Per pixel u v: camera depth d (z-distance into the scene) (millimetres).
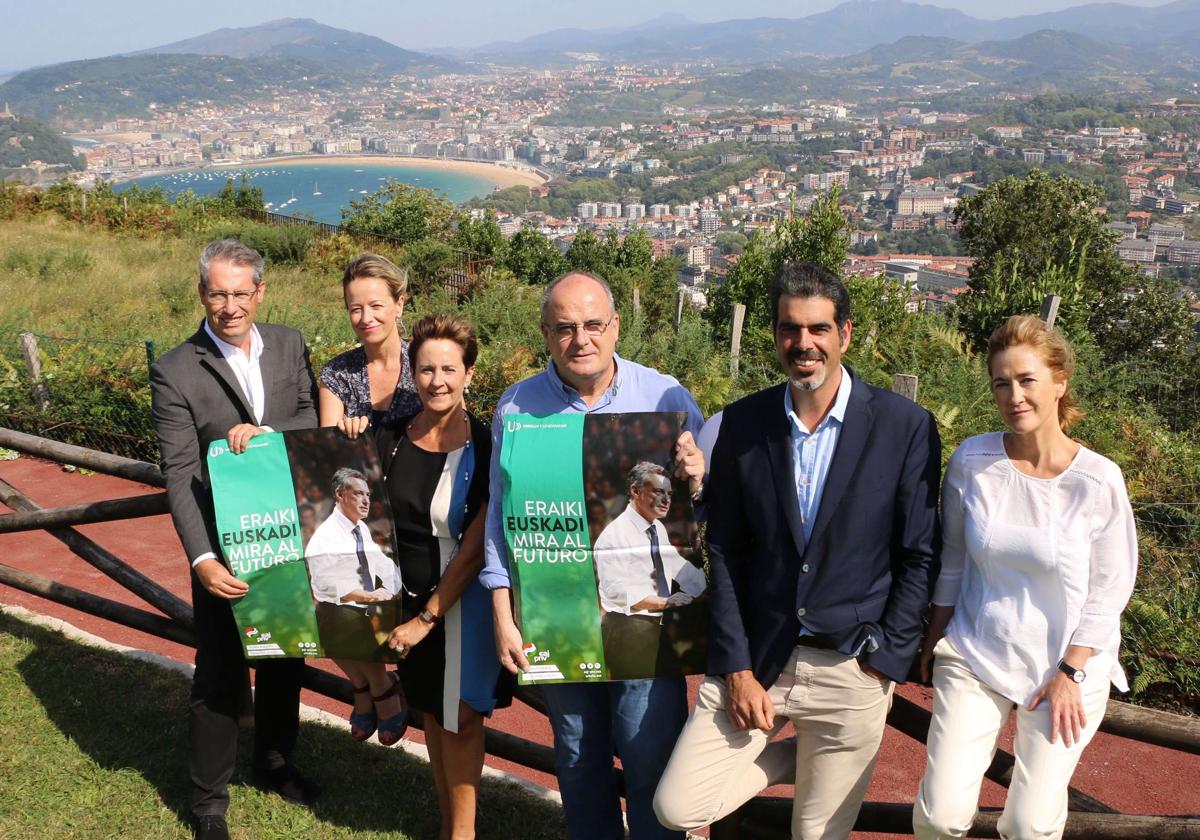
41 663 4273
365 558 2803
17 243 19328
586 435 2471
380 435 2871
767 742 2627
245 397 3049
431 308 13664
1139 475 6078
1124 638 4293
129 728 3785
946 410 5973
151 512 3674
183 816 3287
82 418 8078
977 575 2402
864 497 2324
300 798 3363
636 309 11352
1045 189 24531
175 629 3885
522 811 3303
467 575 2744
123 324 12891
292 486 2805
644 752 2637
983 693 2355
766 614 2426
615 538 2490
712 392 7152
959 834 2297
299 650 2891
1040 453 2303
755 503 2410
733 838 2887
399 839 3176
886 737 4141
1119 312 23562
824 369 2291
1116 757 3982
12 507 4238
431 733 2947
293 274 18500
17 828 3209
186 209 24484
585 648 2547
